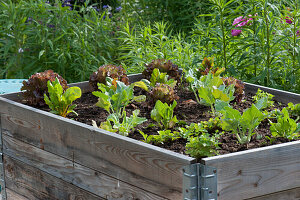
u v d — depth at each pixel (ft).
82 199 7.51
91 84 10.96
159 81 10.34
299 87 13.21
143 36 15.97
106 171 6.86
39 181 8.49
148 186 6.15
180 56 14.96
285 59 13.24
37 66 19.74
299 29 12.96
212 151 6.28
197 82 9.86
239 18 13.15
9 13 19.12
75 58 19.42
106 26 20.48
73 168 7.56
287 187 6.24
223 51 13.71
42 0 19.24
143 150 6.12
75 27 18.75
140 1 23.95
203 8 21.76
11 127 9.04
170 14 22.58
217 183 5.54
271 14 12.84
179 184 5.64
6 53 18.80
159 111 7.76
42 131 8.14
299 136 7.23
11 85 12.60
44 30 19.10
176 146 6.89
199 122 8.30
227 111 6.95
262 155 5.88
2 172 9.61
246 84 10.89
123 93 8.74
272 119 8.30
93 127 7.08
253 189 5.90
